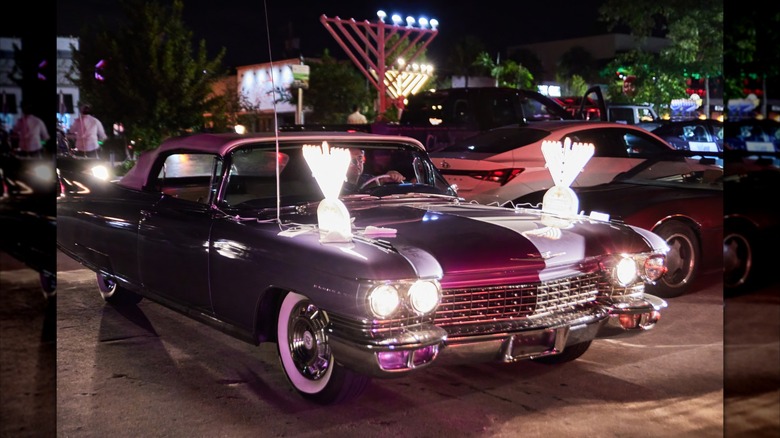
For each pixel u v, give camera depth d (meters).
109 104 22.73
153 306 6.73
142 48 22.83
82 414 4.24
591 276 4.51
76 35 26.58
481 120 11.83
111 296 6.65
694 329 5.98
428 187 5.61
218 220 4.84
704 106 30.23
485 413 4.28
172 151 5.59
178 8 23.14
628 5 28.12
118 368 5.05
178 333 5.88
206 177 5.98
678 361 5.20
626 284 4.59
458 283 4.03
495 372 5.00
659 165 8.24
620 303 4.55
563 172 5.32
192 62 23.20
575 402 4.45
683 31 27.78
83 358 5.25
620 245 4.63
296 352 4.41
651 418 4.20
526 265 4.18
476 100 11.91
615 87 39.84
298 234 4.29
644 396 4.54
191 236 5.00
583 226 4.79
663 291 6.94
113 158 23.05
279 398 4.50
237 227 4.67
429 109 12.59
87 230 6.30
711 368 5.05
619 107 19.14
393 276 3.76
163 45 23.28
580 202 7.09
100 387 4.68
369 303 3.74
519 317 4.21
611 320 4.50
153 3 22.91
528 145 8.77
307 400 4.43
